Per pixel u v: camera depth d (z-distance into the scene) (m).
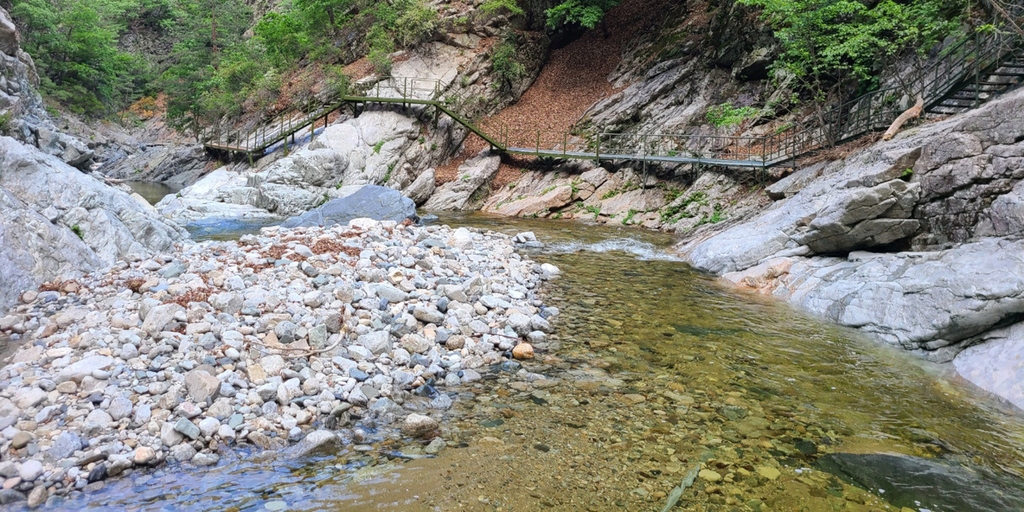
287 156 22.61
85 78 40.53
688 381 6.17
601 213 19.92
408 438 4.79
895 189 9.25
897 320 7.64
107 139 39.62
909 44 15.37
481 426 5.02
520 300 8.95
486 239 13.85
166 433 4.40
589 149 23.30
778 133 18.08
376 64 26.47
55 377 4.92
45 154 9.37
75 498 3.78
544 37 29.66
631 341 7.45
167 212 19.16
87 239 8.62
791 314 8.88
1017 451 4.80
